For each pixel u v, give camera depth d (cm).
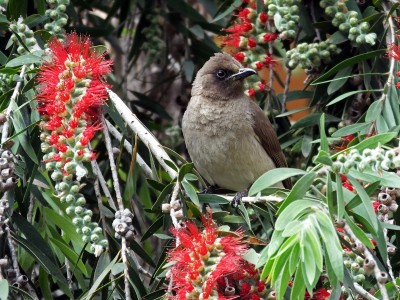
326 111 1246
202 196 944
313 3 1273
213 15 1380
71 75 893
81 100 866
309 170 824
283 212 766
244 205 985
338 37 1161
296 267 749
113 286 866
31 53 998
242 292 840
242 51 1247
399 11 1163
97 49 990
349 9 1163
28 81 968
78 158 847
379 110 1055
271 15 1141
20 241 902
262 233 1173
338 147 1070
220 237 818
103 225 941
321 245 777
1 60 1084
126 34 1444
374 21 1151
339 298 845
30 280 976
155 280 916
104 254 905
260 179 803
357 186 786
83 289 970
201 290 774
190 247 789
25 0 1109
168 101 1576
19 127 936
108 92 991
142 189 1242
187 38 1388
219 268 771
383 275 814
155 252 1337
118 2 1386
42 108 933
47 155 870
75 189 853
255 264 812
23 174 970
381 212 897
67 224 1001
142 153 1229
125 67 1405
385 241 825
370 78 1149
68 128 857
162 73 1466
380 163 755
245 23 1216
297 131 1273
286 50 1295
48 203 1029
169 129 1435
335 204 805
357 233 766
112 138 1216
